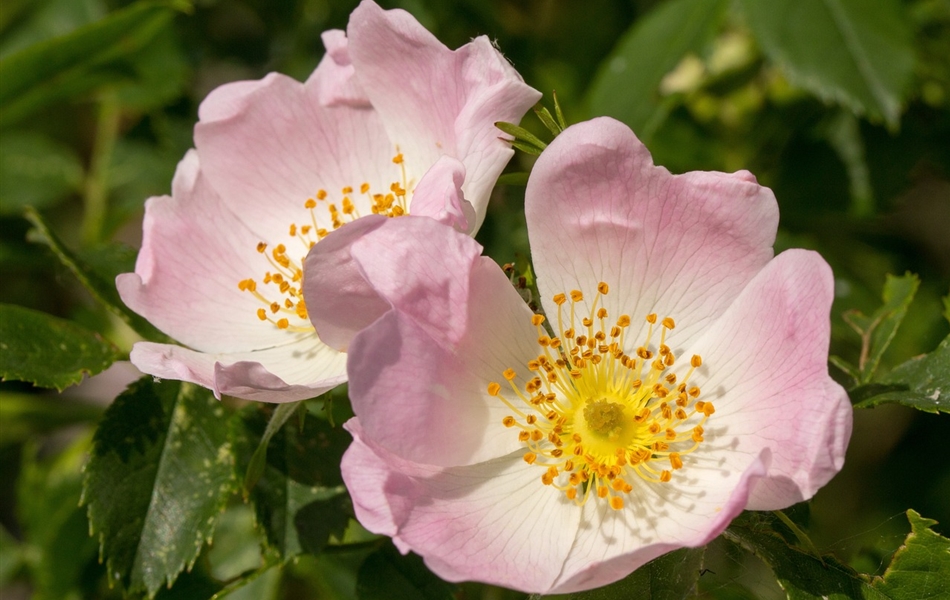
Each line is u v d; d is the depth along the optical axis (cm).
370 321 18
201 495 20
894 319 20
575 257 19
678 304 19
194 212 20
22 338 20
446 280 18
